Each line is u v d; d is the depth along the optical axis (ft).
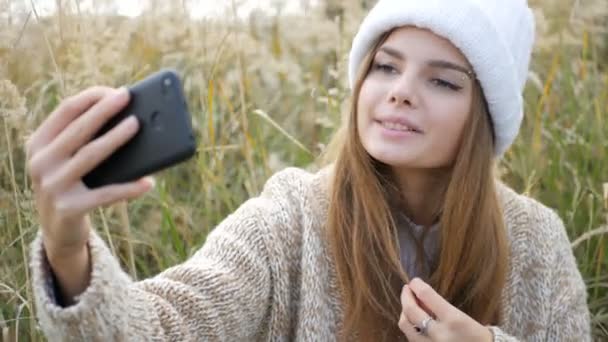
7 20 7.32
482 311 5.26
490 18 4.99
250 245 4.78
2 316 6.37
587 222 7.93
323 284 5.01
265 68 9.28
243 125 7.75
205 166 7.60
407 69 4.90
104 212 7.10
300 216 5.10
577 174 8.20
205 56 8.33
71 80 7.16
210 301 4.44
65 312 3.39
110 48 7.69
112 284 3.52
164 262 7.29
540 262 5.46
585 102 8.91
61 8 7.37
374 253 5.08
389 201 5.28
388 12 4.95
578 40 9.18
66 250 3.35
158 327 4.01
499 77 5.11
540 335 5.37
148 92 3.31
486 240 5.20
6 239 6.78
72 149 3.21
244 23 8.89
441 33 4.86
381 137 4.91
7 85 6.35
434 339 4.52
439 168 5.29
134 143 3.29
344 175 5.18
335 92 8.35
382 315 5.08
